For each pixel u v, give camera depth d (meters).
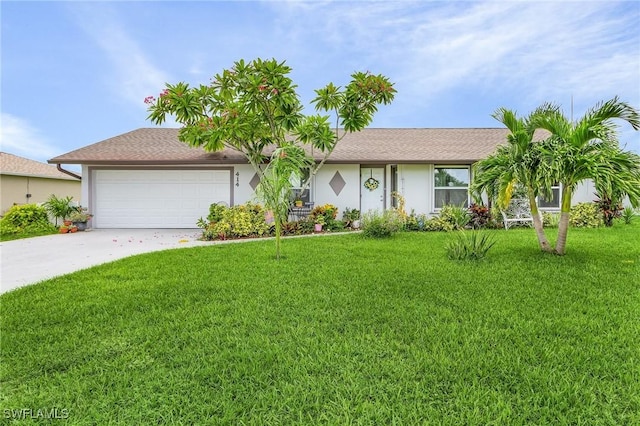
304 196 11.73
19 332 2.96
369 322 3.15
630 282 4.30
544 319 3.17
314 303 3.66
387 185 11.94
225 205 11.12
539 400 2.02
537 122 5.93
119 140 12.92
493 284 4.29
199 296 3.92
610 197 5.14
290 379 2.25
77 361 2.49
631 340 2.72
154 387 2.17
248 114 9.07
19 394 2.12
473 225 10.69
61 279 4.72
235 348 2.67
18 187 16.02
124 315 3.35
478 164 6.46
